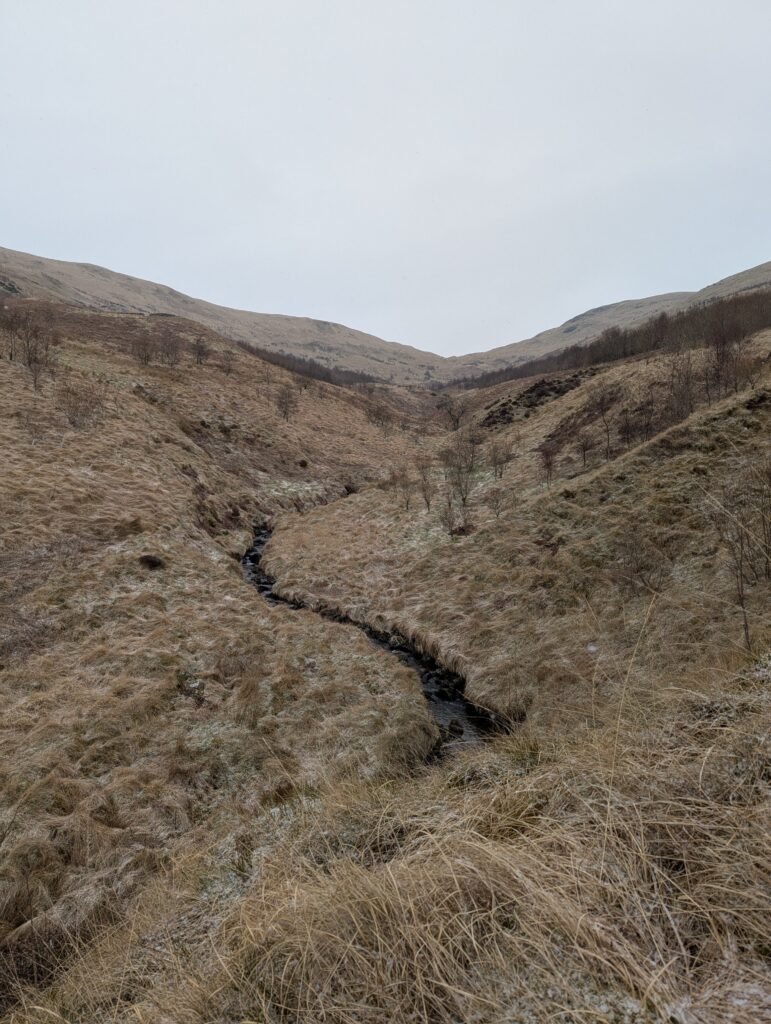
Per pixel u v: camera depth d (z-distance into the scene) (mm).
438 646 11844
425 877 2375
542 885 2164
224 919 3361
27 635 10195
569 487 16625
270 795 7082
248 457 30125
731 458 14047
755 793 2398
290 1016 2092
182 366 41625
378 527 20922
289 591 15883
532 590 12625
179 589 13258
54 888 5594
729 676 3834
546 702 8766
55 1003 3449
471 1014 1788
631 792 2646
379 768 7672
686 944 1912
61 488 16344
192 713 8820
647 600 10375
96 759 7539
